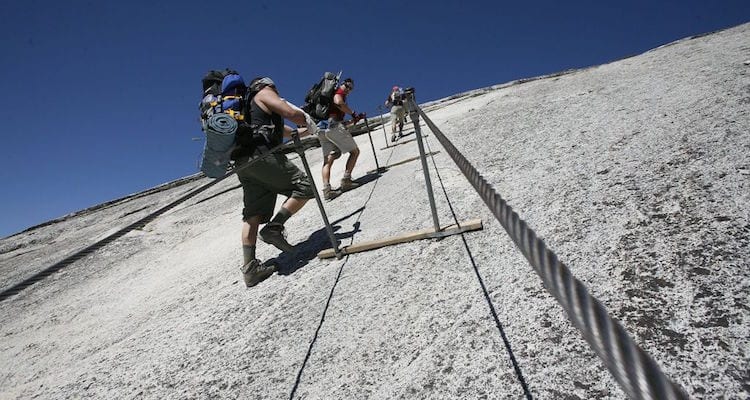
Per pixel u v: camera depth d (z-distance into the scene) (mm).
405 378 1651
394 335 1945
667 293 1574
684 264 1684
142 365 2545
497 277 2078
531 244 685
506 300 1870
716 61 4781
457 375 1561
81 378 2646
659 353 1347
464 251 2486
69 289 5129
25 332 4027
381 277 2545
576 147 3559
